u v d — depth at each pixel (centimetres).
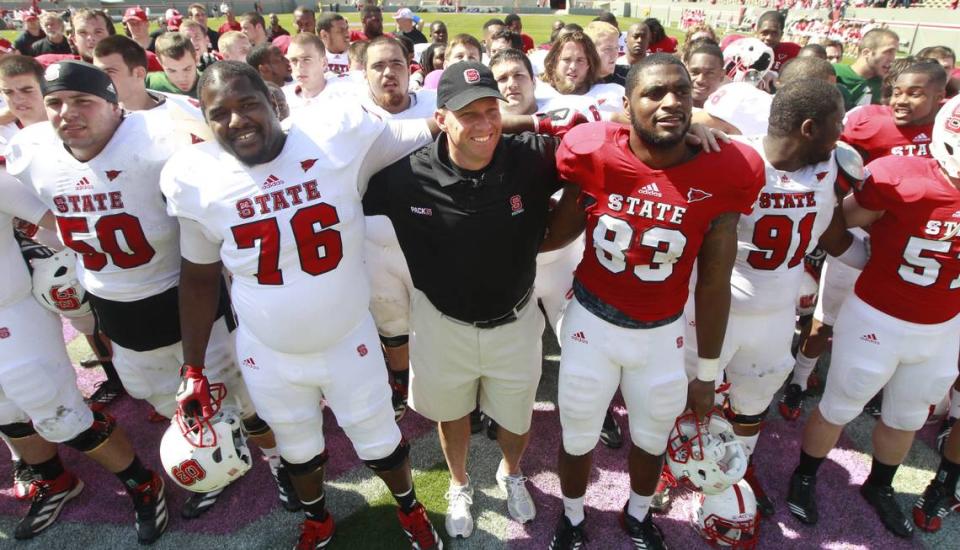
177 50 482
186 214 217
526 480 325
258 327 230
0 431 290
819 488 316
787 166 253
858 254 285
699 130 218
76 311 300
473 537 293
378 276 341
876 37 531
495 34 571
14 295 265
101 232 249
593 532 293
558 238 255
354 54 537
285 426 252
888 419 285
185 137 258
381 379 256
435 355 264
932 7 2158
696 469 253
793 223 256
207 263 235
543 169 232
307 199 218
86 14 564
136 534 298
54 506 306
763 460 337
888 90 417
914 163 254
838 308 347
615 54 472
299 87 497
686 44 698
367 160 233
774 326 275
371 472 332
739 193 210
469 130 207
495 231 228
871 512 301
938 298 256
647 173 212
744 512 274
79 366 433
